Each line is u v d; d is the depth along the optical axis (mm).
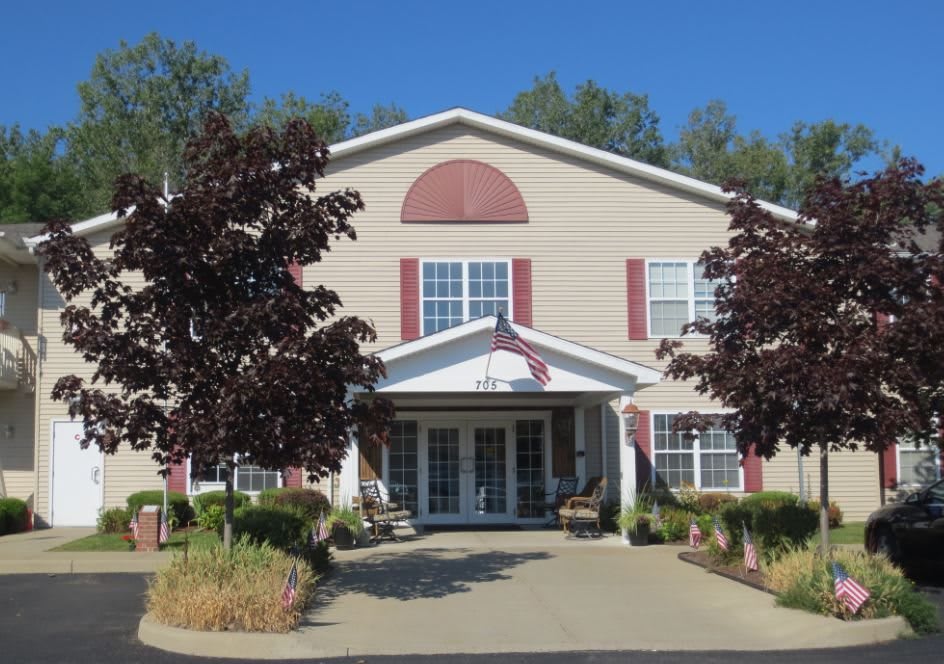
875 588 10484
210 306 11250
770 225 12438
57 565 14555
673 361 12852
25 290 21859
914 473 21094
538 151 20938
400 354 16625
